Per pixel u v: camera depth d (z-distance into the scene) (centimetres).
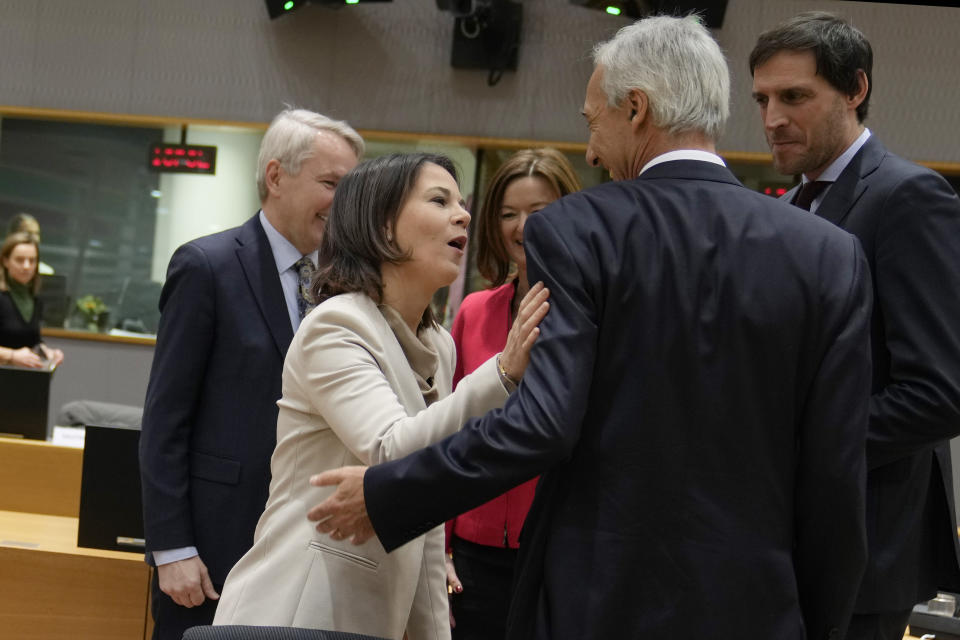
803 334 137
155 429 225
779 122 195
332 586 156
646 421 137
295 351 163
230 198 662
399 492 136
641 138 153
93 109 670
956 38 602
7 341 591
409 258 166
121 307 663
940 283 174
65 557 285
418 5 648
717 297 137
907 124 606
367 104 652
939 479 193
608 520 137
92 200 667
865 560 138
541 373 134
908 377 171
